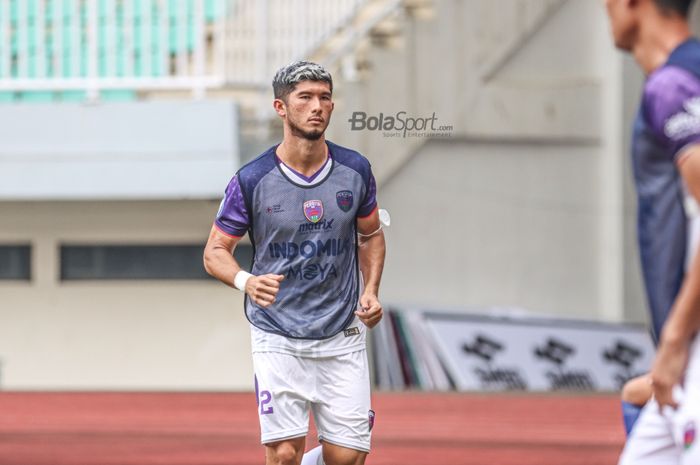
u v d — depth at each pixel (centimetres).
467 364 4741
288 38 4456
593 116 5125
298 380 1658
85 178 4475
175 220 4797
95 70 4425
